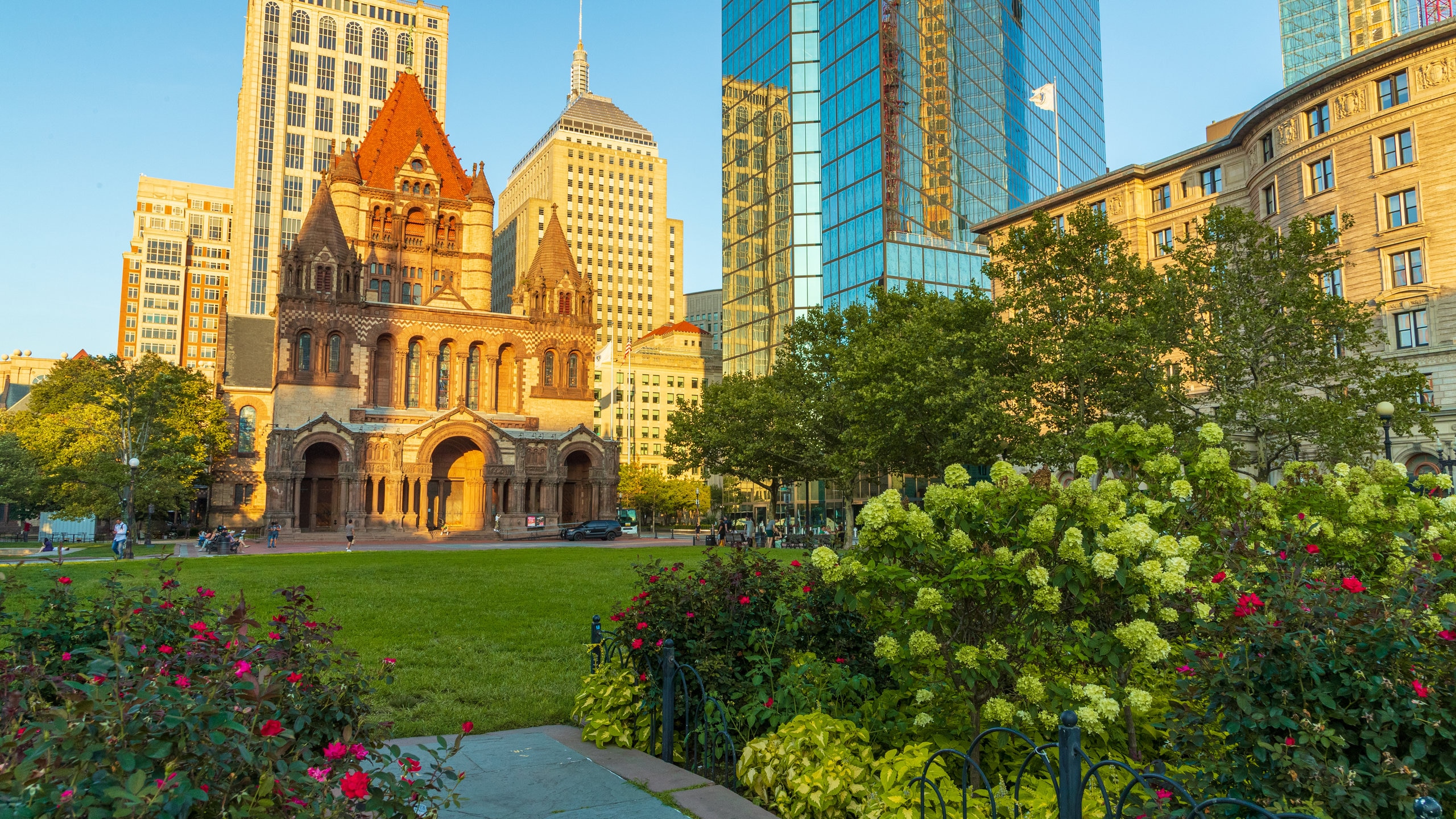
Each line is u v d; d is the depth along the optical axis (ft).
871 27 241.76
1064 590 22.35
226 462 323.37
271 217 446.60
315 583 84.48
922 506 23.53
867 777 21.80
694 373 526.57
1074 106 338.75
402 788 15.62
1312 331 94.12
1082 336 101.35
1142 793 19.27
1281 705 17.01
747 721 27.12
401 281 303.89
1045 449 101.30
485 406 270.67
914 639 21.25
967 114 262.06
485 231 315.17
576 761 27.78
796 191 263.49
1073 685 21.99
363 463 237.86
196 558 135.44
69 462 215.72
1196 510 28.37
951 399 115.14
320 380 245.65
